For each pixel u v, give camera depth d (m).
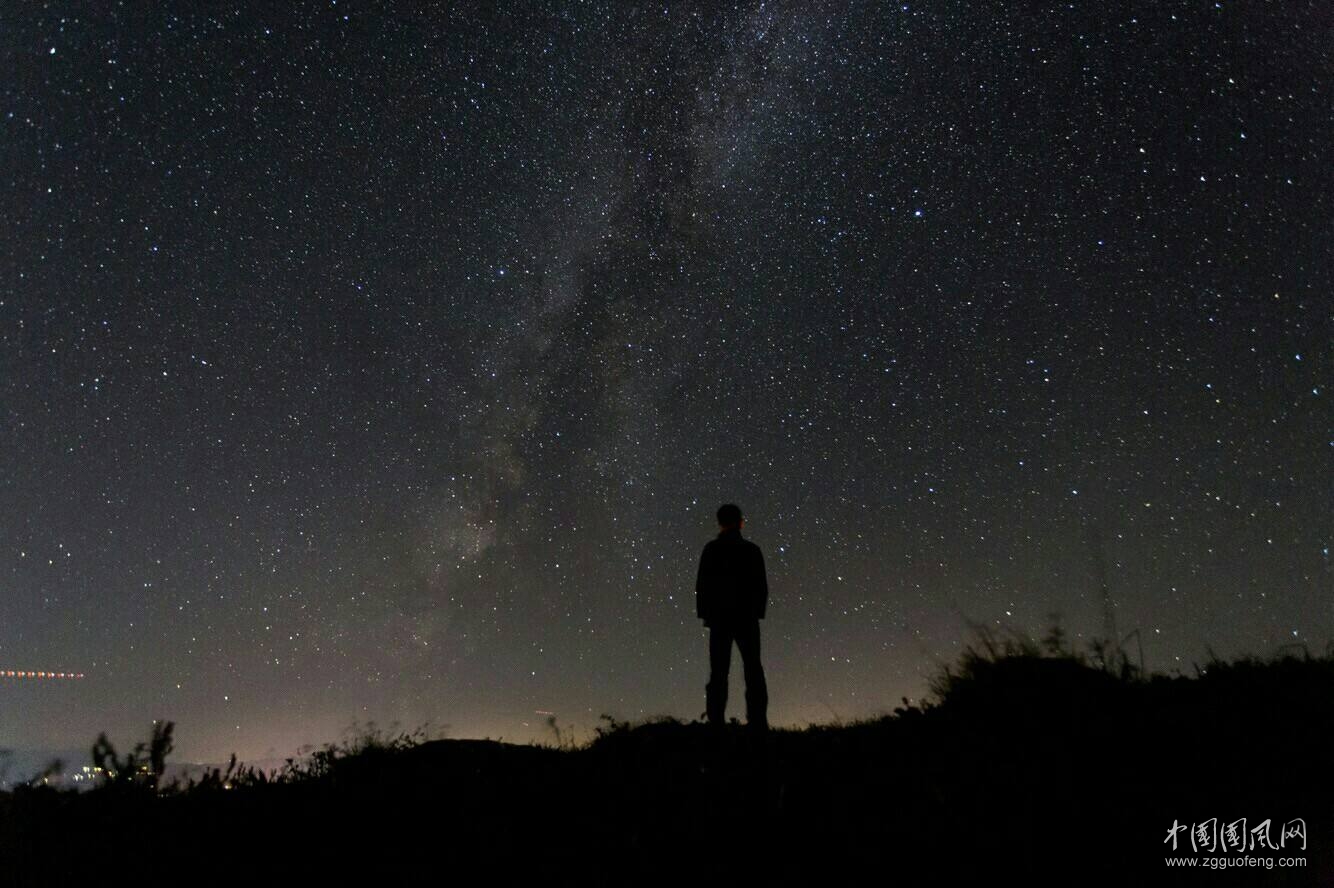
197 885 3.16
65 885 3.17
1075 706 4.64
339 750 5.64
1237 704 4.50
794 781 4.20
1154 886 2.75
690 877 3.05
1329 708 4.30
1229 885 2.73
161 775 4.67
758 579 5.86
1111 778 3.70
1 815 3.81
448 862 3.33
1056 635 5.68
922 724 5.25
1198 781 3.63
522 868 3.23
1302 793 3.44
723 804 3.88
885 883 2.89
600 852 3.36
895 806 3.63
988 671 5.52
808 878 2.97
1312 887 2.69
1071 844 3.10
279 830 3.78
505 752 5.47
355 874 3.24
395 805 4.14
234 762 4.96
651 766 4.76
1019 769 3.89
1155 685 5.10
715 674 5.70
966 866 2.97
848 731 5.54
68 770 4.45
